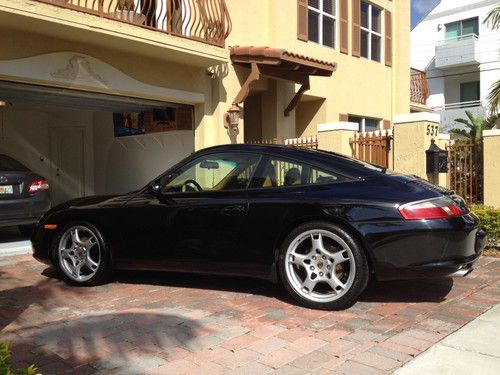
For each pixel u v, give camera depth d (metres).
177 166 5.02
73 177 12.80
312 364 3.11
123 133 11.56
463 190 8.46
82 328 3.83
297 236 4.22
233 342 3.49
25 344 3.52
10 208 7.31
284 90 12.00
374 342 3.45
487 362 3.10
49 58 7.60
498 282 5.07
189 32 9.73
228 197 4.57
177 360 3.20
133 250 4.91
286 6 11.70
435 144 8.23
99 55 8.29
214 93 10.16
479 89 24.86
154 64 9.12
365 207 4.02
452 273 4.00
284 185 4.47
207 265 4.62
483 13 24.36
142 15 8.65
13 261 6.50
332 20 13.30
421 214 3.94
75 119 12.75
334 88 13.20
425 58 26.41
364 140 9.12
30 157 13.04
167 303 4.46
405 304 4.33
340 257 4.07
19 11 6.58
